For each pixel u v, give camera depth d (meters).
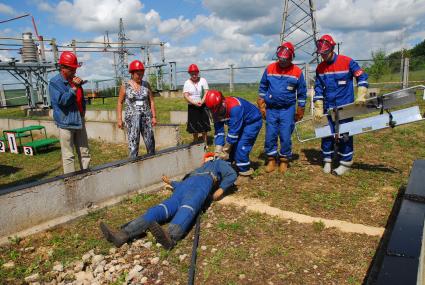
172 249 4.06
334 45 5.94
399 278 2.15
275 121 6.38
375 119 5.88
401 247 2.54
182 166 6.48
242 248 3.99
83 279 3.64
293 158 7.61
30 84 20.33
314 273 3.48
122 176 5.52
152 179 5.98
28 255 4.10
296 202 5.21
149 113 6.40
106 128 11.04
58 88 5.25
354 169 6.55
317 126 6.36
